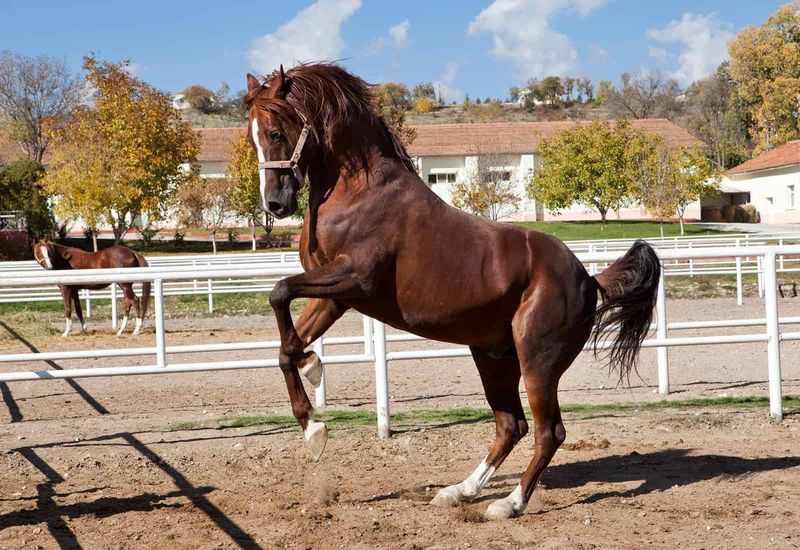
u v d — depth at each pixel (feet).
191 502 17.85
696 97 333.42
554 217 190.08
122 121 132.05
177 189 146.41
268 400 30.71
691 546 14.69
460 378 34.45
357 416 26.61
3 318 59.21
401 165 16.76
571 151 163.84
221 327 55.88
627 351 18.26
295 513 16.80
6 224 135.44
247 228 172.65
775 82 228.22
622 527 15.90
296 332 16.02
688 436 23.58
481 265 16.63
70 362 40.42
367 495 18.33
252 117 16.65
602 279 18.17
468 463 21.12
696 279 71.10
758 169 196.85
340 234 16.07
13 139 183.32
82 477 20.15
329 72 16.66
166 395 32.09
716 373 34.09
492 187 154.81
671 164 140.67
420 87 522.88
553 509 17.28
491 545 14.94
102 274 23.94
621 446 22.53
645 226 160.04
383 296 16.56
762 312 53.06
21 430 25.55
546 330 16.96
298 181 16.61
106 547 14.98
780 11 229.25
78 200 128.36
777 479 18.93
